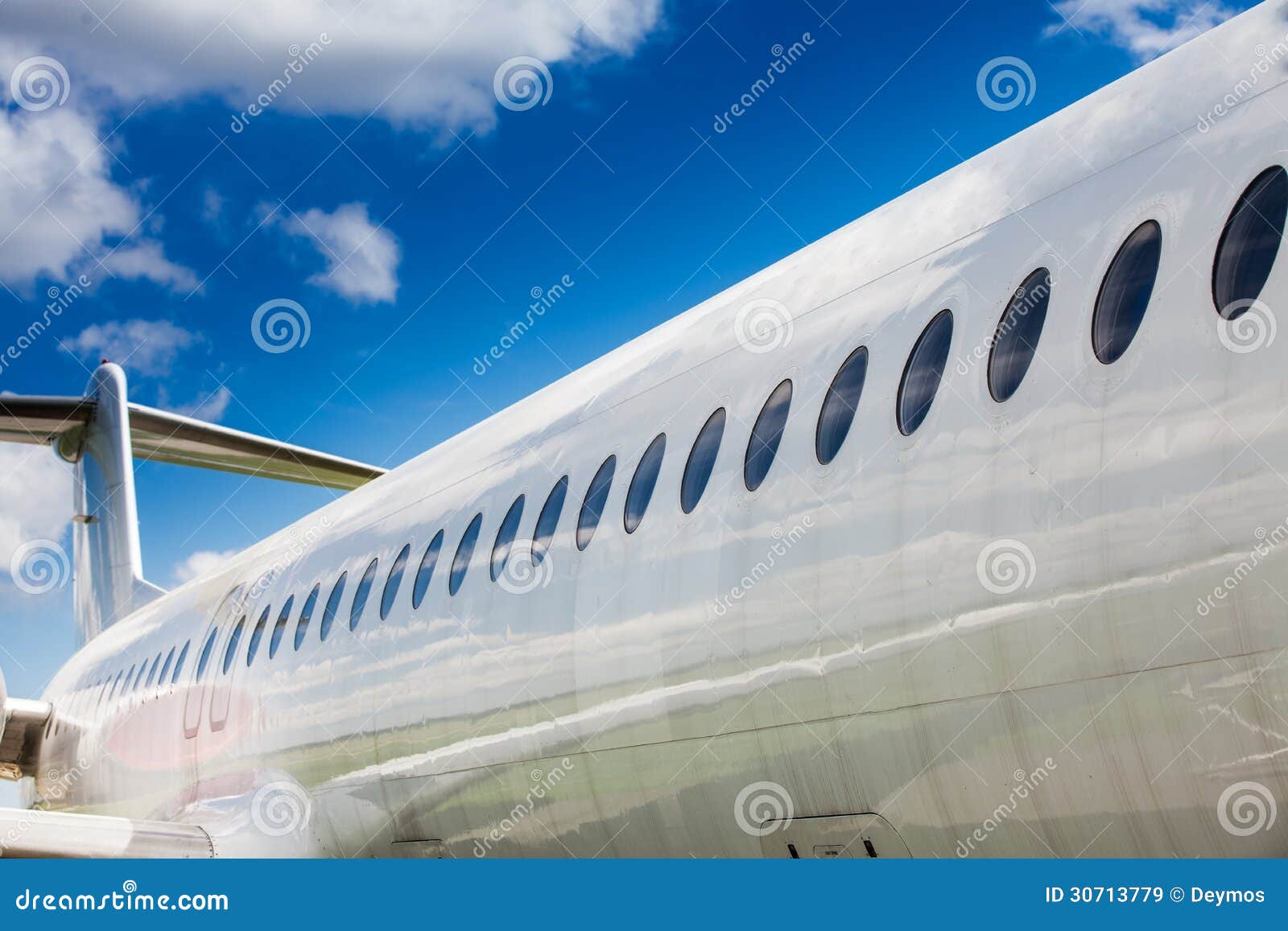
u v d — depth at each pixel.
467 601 10.10
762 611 7.14
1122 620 5.25
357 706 11.34
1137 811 5.43
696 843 7.86
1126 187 6.00
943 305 6.77
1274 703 4.81
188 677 15.98
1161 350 5.34
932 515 6.19
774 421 7.66
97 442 28.11
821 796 6.89
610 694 8.27
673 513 8.13
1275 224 5.13
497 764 9.39
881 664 6.36
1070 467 5.55
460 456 12.09
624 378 9.88
